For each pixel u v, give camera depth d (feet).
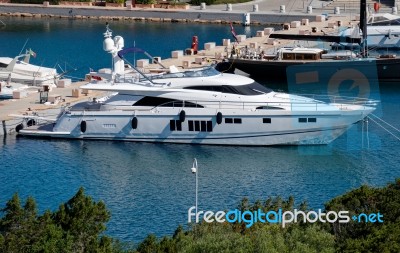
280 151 213.05
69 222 127.95
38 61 331.57
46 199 179.22
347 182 188.96
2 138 222.28
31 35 386.73
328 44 311.06
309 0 419.95
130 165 203.21
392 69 276.21
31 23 419.13
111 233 160.25
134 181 191.31
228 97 215.51
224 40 327.06
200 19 412.98
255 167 201.16
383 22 314.14
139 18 424.05
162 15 420.36
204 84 217.56
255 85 219.82
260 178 193.06
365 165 199.82
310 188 185.37
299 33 331.98
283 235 130.62
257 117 214.07
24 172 196.65
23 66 269.44
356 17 372.17
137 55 341.41
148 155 211.20
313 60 280.10
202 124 216.33
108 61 329.52
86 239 127.03
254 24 403.54
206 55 308.81
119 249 132.46
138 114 218.59
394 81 277.23
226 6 419.33
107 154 211.61
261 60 282.15
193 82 217.77
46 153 211.00
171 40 371.56
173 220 166.91
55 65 319.88
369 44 293.84
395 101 257.55
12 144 217.56
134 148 216.54
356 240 126.82
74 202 131.75
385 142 214.90
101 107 221.05
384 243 124.98
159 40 371.76
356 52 287.07
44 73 266.77
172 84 219.00
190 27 404.36
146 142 220.02
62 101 243.19
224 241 124.16
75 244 125.90
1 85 250.57
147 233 160.45
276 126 214.07
